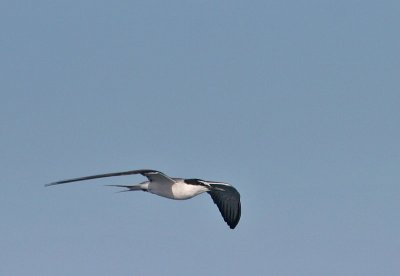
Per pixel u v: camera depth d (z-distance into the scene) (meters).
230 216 28.06
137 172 24.41
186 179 26.41
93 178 23.36
